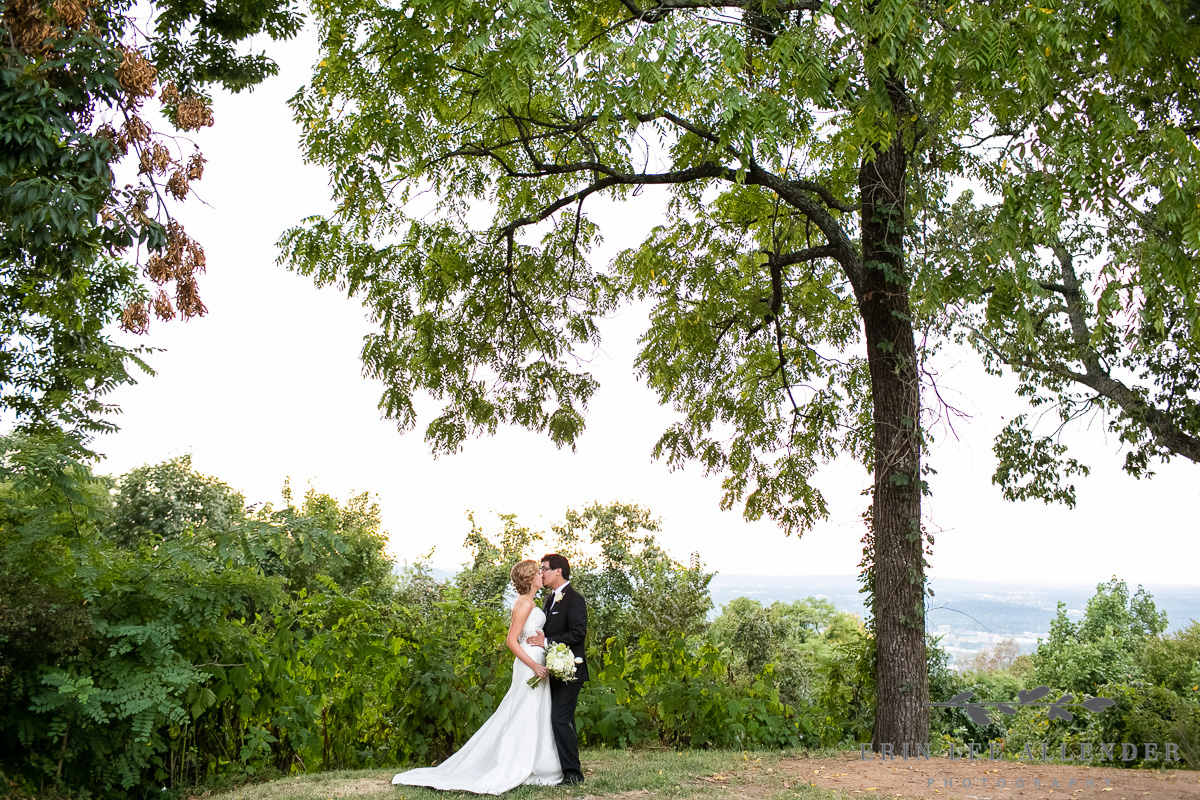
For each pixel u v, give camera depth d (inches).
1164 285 274.2
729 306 547.8
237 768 268.5
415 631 308.8
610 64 286.5
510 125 460.4
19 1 217.6
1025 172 271.1
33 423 466.0
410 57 374.0
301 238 435.2
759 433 566.9
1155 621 829.8
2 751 224.8
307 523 270.1
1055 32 248.1
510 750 240.4
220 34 366.3
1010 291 289.7
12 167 211.6
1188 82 301.9
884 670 345.1
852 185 480.4
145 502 1029.8
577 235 527.8
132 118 239.5
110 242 238.1
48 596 217.9
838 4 267.4
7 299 464.4
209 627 252.1
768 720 351.9
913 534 349.1
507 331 510.0
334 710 307.1
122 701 220.4
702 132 387.2
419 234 474.0
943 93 268.4
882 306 373.4
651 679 356.2
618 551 713.6
